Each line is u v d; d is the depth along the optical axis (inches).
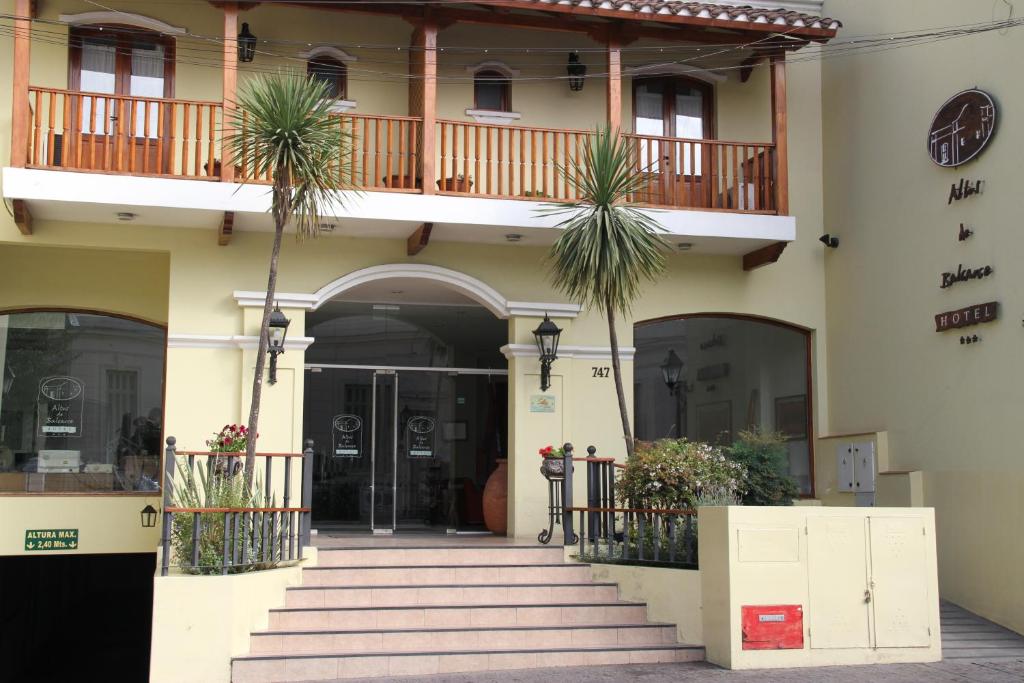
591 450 486.6
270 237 548.4
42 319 585.0
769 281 618.8
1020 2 495.2
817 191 633.6
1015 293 490.3
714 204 575.5
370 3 532.7
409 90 589.0
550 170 605.3
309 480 457.4
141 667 695.1
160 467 579.5
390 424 609.9
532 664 411.2
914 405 551.8
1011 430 487.2
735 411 615.8
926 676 398.9
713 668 411.2
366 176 532.4
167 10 557.6
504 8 539.5
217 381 530.9
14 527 527.8
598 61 616.4
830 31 567.5
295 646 402.3
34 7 535.5
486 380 624.1
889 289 573.9
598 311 586.6
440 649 409.1
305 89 454.9
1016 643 460.1
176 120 555.2
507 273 579.8
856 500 582.9
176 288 534.6
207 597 384.2
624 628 432.1
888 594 427.2
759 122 636.7
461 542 513.0
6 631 604.4
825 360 623.2
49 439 574.6
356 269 558.3
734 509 416.2
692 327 613.9
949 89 537.6
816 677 394.3
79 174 492.1
